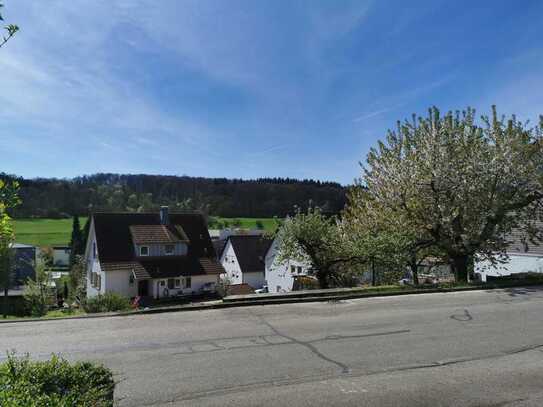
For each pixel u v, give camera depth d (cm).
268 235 2097
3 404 322
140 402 525
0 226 382
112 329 881
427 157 1584
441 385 575
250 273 4588
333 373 620
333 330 859
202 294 3347
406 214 1702
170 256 3400
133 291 3212
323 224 1919
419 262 1984
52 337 824
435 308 1056
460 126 1583
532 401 527
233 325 906
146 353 717
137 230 3356
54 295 3244
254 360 677
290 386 573
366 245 1706
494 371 626
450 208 1563
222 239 5934
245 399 533
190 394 548
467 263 1683
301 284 2358
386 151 1761
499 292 1268
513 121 1504
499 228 1591
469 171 1516
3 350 743
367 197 1977
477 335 812
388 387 569
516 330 844
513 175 1466
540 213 1568
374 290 1262
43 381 396
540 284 1404
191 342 780
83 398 367
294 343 770
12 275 3353
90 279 3575
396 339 789
